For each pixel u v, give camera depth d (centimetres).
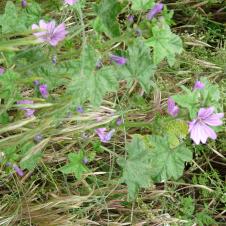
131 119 50
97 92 35
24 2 39
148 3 37
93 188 47
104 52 38
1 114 38
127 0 37
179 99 36
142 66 38
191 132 37
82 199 46
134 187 41
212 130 38
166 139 40
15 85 36
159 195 51
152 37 37
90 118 41
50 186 49
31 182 48
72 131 41
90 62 35
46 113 37
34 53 38
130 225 50
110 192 47
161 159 41
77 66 36
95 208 49
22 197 47
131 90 51
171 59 38
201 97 37
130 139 51
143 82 39
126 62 38
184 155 41
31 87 47
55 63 37
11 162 40
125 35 36
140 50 38
